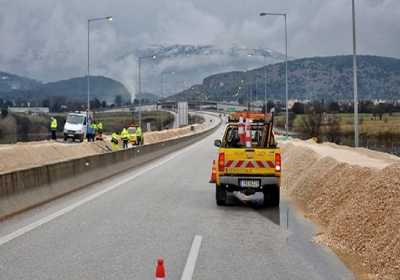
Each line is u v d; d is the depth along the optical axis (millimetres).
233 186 16219
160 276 6207
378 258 9328
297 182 20859
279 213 15305
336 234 11727
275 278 8539
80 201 16812
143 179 24266
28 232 11781
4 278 8227
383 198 11125
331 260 9922
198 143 67438
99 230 12156
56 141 53531
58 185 18188
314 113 87812
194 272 8750
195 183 22672
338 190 14805
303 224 13594
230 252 10297
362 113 121312
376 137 64062
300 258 9977
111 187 20906
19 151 33812
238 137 18438
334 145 40250
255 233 12297
